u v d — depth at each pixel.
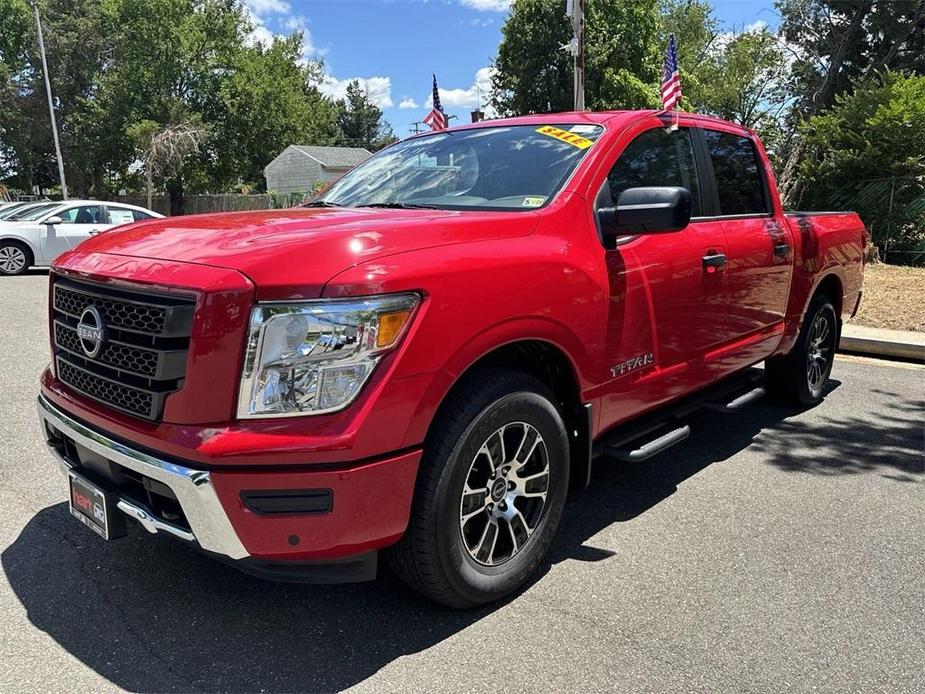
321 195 4.02
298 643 2.58
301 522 2.23
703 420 5.28
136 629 2.65
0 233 13.64
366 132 93.25
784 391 5.38
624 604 2.85
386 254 2.36
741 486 4.07
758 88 32.81
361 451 2.23
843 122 15.91
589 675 2.41
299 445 2.17
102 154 43.09
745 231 4.16
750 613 2.79
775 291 4.50
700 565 3.17
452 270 2.45
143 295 2.36
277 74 44.66
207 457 2.16
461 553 2.61
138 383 2.39
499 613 2.78
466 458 2.54
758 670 2.45
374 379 2.26
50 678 2.37
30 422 4.93
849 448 4.70
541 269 2.75
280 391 2.20
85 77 44.19
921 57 25.02
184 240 2.57
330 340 2.20
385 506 2.34
